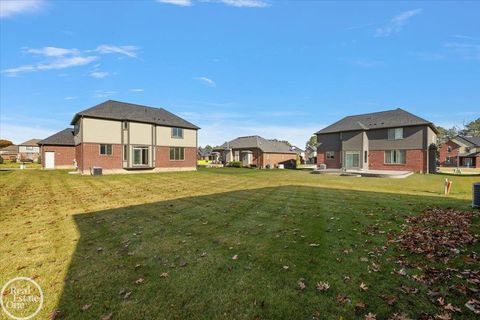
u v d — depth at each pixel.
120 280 3.69
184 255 4.58
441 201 9.34
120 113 27.11
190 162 32.00
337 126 33.75
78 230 6.24
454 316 2.67
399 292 3.17
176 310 2.94
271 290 3.33
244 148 44.84
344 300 3.04
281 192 12.38
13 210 8.58
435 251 4.39
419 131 27.12
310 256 4.39
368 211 7.77
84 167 23.89
